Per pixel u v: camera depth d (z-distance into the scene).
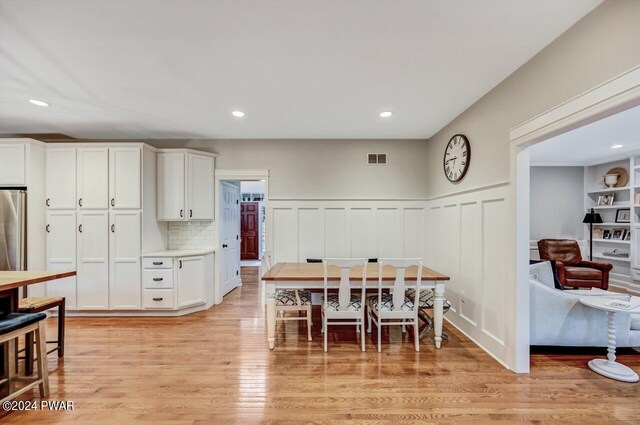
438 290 2.84
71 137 4.20
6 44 1.94
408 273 3.04
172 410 1.92
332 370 2.41
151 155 3.94
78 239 3.68
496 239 2.60
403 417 1.86
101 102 2.94
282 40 1.92
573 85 1.79
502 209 2.51
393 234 4.39
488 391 2.12
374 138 4.33
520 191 2.33
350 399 2.03
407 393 2.10
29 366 2.31
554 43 1.93
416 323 2.77
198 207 4.19
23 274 2.24
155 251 4.01
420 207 4.39
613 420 1.83
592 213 5.54
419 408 1.94
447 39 1.92
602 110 1.61
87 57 2.11
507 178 2.43
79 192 3.68
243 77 2.43
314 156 4.38
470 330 3.05
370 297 3.10
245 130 3.91
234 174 4.36
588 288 4.55
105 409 1.93
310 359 2.61
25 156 3.48
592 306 2.36
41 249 3.61
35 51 2.03
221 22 1.74
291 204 4.38
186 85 2.57
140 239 3.71
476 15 1.68
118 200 3.70
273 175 4.38
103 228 3.69
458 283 3.32
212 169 4.35
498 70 2.32
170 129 3.85
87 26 1.76
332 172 4.38
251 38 1.90
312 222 4.39
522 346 2.35
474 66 2.26
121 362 2.56
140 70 2.31
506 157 2.45
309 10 1.64
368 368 2.45
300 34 1.86
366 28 1.80
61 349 2.64
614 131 3.79
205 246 4.37
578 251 5.09
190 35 1.87
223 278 4.64
